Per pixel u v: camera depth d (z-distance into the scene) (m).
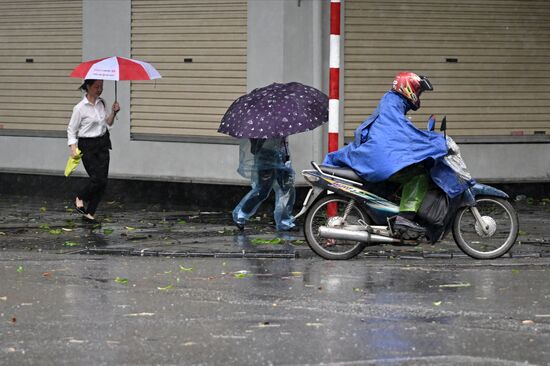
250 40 24.48
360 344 11.80
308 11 24.05
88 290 14.95
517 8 25.48
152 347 11.66
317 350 11.52
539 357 11.29
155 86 25.78
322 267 16.92
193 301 14.17
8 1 27.48
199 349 11.57
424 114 25.08
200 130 25.34
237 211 20.97
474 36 25.27
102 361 11.10
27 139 27.38
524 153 25.78
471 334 12.29
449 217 17.05
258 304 13.99
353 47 24.44
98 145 22.09
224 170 25.09
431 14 24.91
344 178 17.14
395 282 15.55
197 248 18.66
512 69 25.59
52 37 27.00
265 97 19.67
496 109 25.55
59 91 27.03
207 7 25.00
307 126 19.39
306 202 17.55
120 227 21.64
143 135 26.03
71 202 26.20
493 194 17.48
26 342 11.90
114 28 26.08
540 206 25.00
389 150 16.67
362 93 24.56
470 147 25.41
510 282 15.56
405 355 11.33
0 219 22.80
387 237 17.08
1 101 27.77
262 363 11.01
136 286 15.25
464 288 15.09
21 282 15.56
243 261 17.59
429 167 16.80
